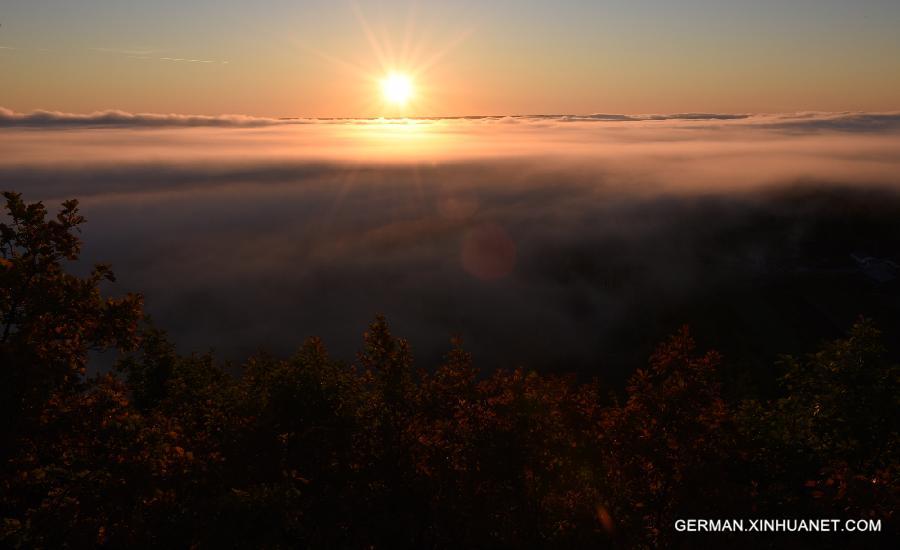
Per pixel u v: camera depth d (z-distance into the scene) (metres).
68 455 12.45
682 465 16.97
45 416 12.33
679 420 17.75
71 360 13.02
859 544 14.25
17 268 12.64
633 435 17.98
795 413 20.97
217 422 18.38
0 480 11.45
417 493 18.17
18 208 13.39
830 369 20.31
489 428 18.31
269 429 17.25
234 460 16.66
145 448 12.73
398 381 19.98
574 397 20.88
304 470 17.30
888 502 13.01
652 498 17.47
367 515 17.09
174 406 25.78
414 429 19.55
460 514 17.72
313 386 18.20
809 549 15.71
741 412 22.31
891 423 18.52
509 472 17.53
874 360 19.97
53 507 11.78
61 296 13.35
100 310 14.04
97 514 12.08
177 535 13.19
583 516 17.62
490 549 17.14
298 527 12.95
